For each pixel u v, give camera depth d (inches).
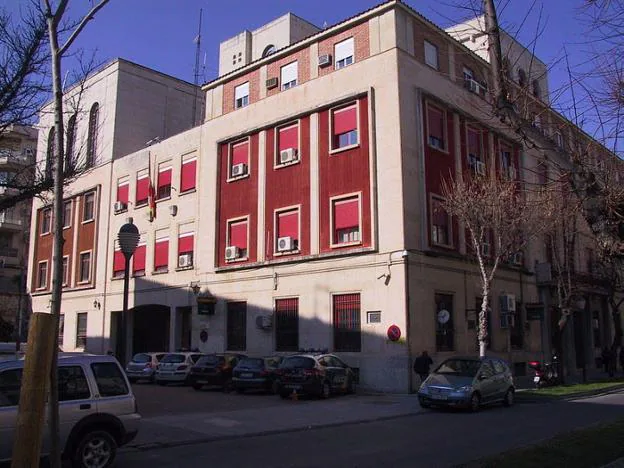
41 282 1647.4
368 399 781.3
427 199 938.1
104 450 339.3
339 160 977.5
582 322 1395.2
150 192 1309.1
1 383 314.0
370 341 887.7
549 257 1222.3
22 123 538.6
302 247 1005.2
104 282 1403.8
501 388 711.7
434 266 920.9
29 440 150.5
